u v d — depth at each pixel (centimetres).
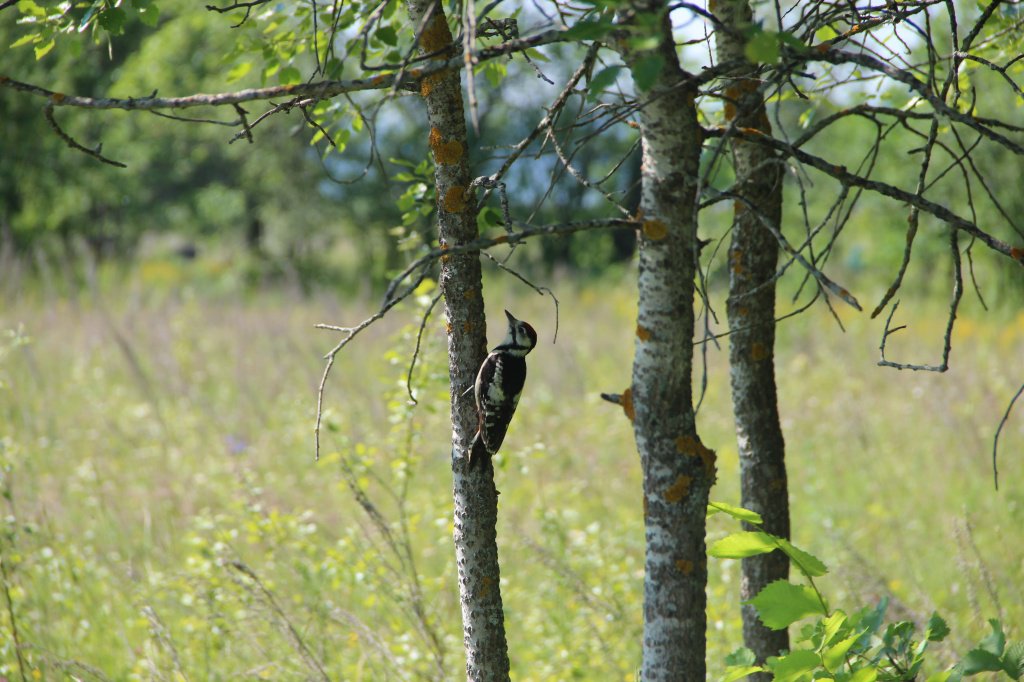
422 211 796
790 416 1867
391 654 873
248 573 875
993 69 586
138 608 971
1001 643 591
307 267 5944
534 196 6162
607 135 6203
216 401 1936
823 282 503
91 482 1374
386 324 2331
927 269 4059
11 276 2661
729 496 1480
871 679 559
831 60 537
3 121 4009
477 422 683
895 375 2133
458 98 652
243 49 822
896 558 1219
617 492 1463
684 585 580
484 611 696
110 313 2617
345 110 819
